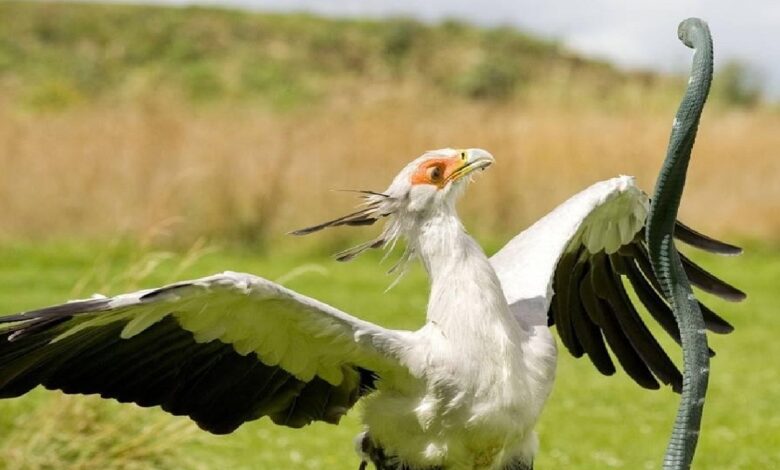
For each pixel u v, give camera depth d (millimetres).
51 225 18828
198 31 47500
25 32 45750
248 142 19812
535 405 6355
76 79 41656
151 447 9344
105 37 46156
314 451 10383
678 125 5703
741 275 18734
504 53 46000
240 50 46688
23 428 9492
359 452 6629
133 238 18297
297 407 6512
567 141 20812
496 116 22328
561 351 14383
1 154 19031
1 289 15797
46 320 5352
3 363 5734
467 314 6270
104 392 6047
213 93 41656
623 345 7918
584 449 10500
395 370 6242
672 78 30797
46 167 19062
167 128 19703
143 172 18891
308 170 19406
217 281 5559
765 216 20656
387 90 24812
